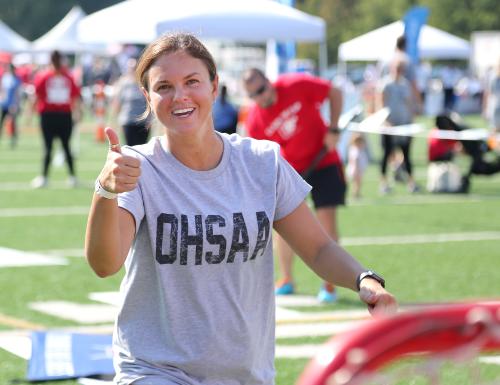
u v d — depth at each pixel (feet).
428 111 158.51
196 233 12.09
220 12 47.62
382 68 74.54
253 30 48.32
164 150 12.37
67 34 153.17
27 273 34.22
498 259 38.19
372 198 59.88
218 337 12.21
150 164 12.25
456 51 112.88
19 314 27.94
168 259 12.08
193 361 12.18
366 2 277.23
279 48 61.98
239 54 203.10
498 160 63.62
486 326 6.52
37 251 38.78
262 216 12.41
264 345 12.72
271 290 12.66
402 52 62.39
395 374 6.60
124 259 11.76
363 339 6.26
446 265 36.76
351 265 12.53
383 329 6.31
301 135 29.48
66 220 47.83
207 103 12.26
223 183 12.39
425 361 6.61
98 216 11.19
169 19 46.73
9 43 139.13
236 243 12.18
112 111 52.31
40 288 31.63
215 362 12.26
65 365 22.21
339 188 29.53
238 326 12.30
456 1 254.27
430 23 255.50
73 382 21.38
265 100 29.35
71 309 28.68
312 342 25.14
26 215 49.47
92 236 11.28
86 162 81.25
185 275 12.12
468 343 6.56
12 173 71.41
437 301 29.99
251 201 12.44
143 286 12.32
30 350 23.88
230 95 178.81
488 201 58.90
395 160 68.54
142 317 12.37
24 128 123.75
